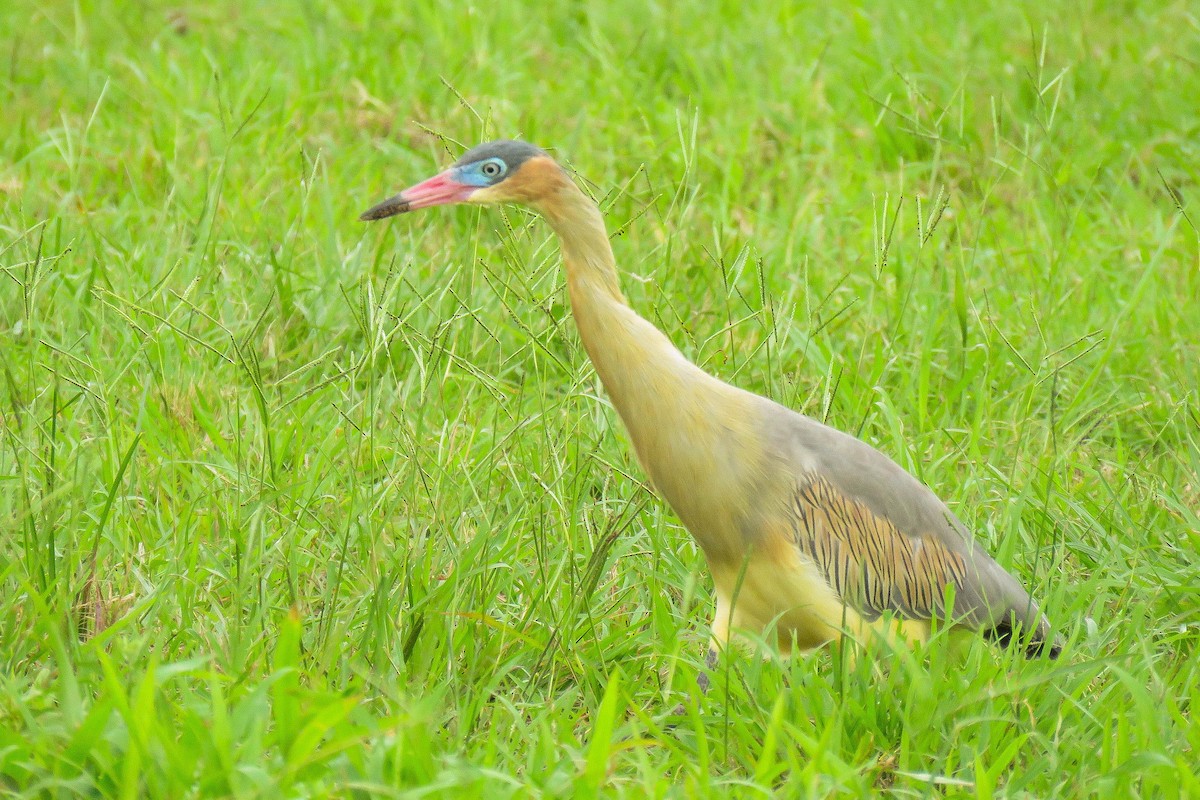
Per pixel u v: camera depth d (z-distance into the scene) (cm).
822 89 1698
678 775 746
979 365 1189
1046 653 812
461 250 1321
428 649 797
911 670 745
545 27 1894
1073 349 1227
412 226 1366
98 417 980
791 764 673
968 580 876
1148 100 1692
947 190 1526
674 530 984
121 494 930
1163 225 1441
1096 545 966
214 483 967
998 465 1062
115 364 1093
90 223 1273
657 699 834
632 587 919
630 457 1026
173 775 605
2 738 625
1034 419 1123
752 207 1501
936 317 1237
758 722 755
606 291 829
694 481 823
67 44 1777
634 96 1672
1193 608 905
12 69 1653
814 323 1241
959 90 1422
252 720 641
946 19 1877
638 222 1402
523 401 1103
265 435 988
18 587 770
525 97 1667
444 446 992
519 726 716
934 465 1010
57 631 672
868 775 707
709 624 910
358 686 746
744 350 1190
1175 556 962
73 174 1318
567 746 680
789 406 1013
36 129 1538
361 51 1752
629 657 855
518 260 1110
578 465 984
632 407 829
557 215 827
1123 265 1405
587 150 1501
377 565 863
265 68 1658
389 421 1018
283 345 1184
